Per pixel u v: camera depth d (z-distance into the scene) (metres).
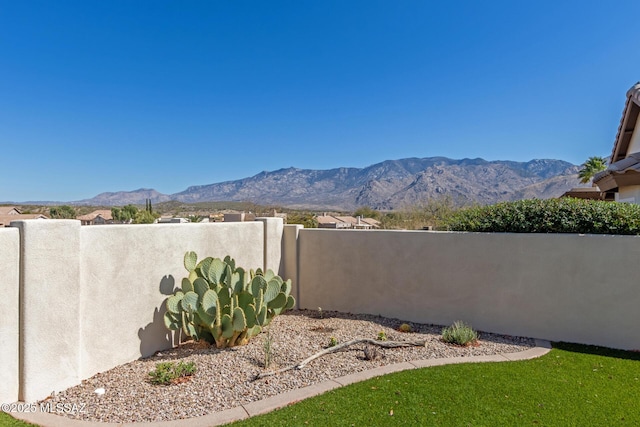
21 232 4.16
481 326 7.50
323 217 42.38
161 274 6.31
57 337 4.50
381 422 3.72
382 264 8.52
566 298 6.82
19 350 4.14
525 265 7.14
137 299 5.85
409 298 8.21
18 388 4.14
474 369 5.19
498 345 6.46
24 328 4.15
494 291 7.40
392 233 8.42
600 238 6.60
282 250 9.52
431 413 3.91
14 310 4.09
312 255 9.33
